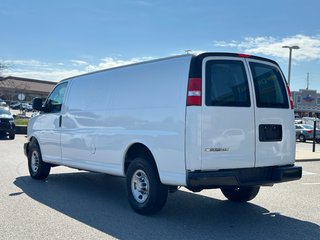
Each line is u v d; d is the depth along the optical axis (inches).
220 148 229.5
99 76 309.7
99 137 297.0
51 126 359.3
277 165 254.1
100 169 297.3
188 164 225.6
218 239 212.8
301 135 1316.4
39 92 3321.9
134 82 271.4
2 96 2856.8
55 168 466.6
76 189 339.0
